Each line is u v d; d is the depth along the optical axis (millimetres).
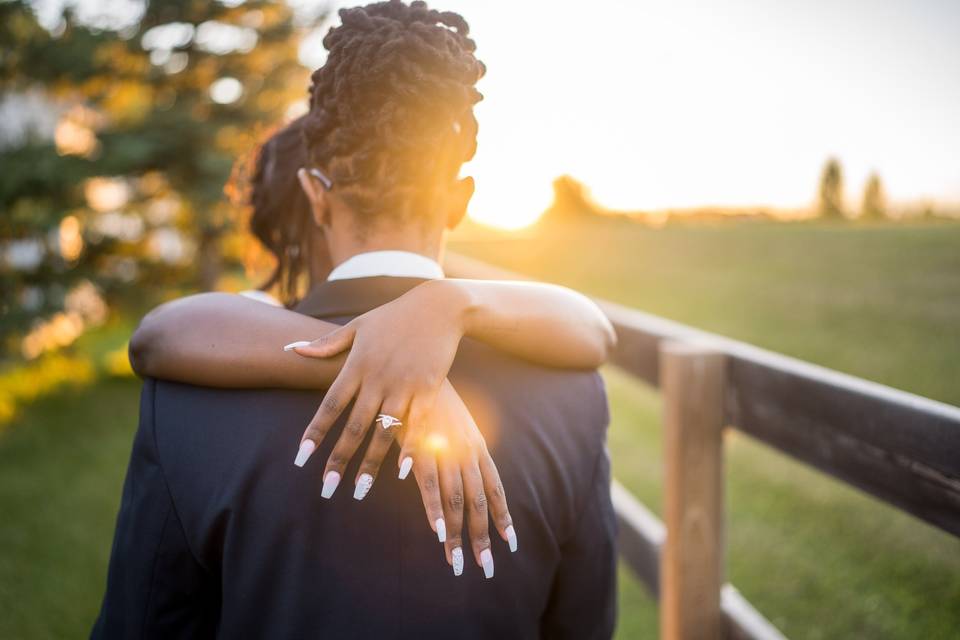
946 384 5531
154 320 795
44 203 5363
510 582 785
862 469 1187
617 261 18109
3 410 5379
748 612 1675
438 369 703
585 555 860
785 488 3678
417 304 749
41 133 5711
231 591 726
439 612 743
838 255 16047
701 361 1659
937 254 14984
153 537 735
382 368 689
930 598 2590
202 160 6578
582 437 855
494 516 705
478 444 711
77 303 5863
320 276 1091
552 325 838
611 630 933
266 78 7102
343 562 726
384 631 726
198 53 6766
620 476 4008
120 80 6637
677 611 1710
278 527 719
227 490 722
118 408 5559
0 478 4074
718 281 13414
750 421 1562
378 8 855
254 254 1240
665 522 1757
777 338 7809
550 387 852
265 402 750
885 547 2992
